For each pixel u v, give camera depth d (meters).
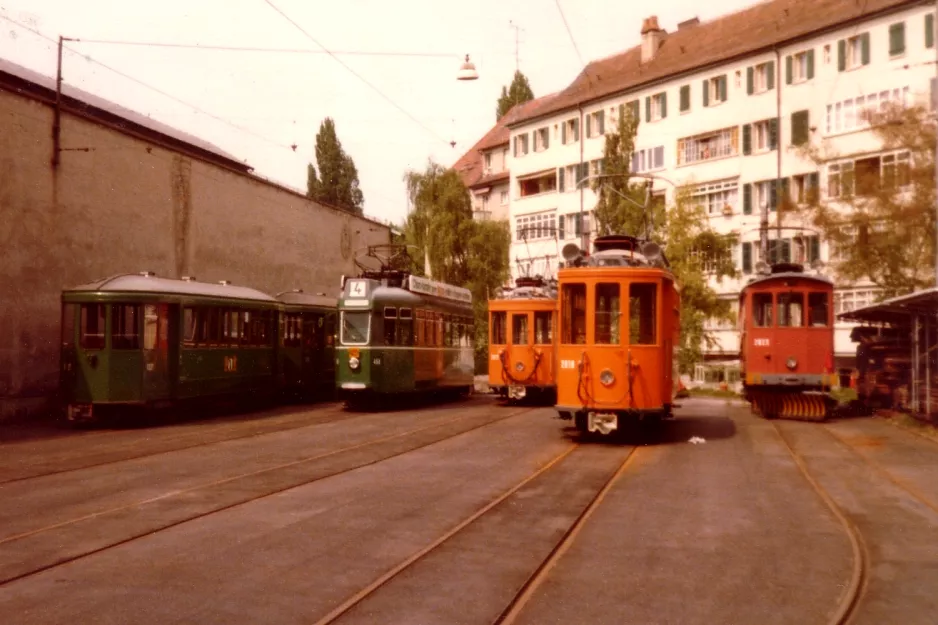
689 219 38.16
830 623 5.96
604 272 16.84
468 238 50.88
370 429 19.59
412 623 5.94
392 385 25.47
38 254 23.12
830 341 23.14
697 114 49.56
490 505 10.26
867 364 26.77
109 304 20.69
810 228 34.56
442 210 50.94
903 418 21.86
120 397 20.62
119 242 26.41
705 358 48.16
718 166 48.41
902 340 26.06
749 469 13.48
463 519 9.46
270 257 36.22
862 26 41.69
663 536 8.71
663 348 17.08
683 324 37.72
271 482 11.95
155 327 21.38
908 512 10.05
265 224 35.75
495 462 14.14
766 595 6.64
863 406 26.39
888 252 31.25
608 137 37.59
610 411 16.80
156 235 28.27
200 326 23.05
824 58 43.41
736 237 39.78
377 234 48.84
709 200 48.94
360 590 6.73
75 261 24.50
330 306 31.17
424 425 20.56
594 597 6.59
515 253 61.78
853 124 42.03
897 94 40.44
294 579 7.03
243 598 6.50
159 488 11.48
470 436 18.16
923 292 18.48
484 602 6.42
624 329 16.73
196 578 7.05
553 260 58.66
